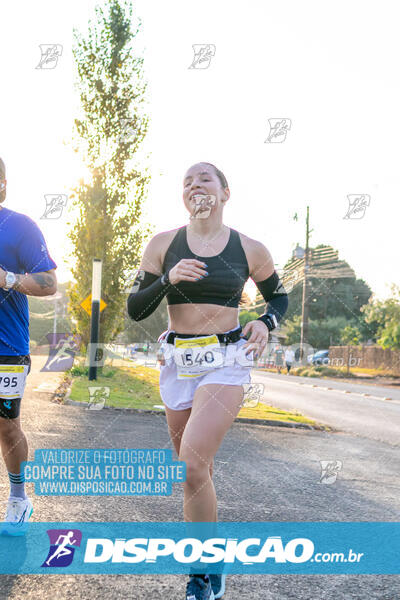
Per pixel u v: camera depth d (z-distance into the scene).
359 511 3.83
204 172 2.41
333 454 6.33
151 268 2.48
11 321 2.74
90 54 14.76
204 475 2.11
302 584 2.51
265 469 5.13
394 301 27.47
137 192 15.18
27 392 9.80
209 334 2.35
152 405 9.52
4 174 2.84
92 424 6.84
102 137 14.93
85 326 15.24
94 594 2.22
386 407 13.25
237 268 2.39
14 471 2.84
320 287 53.50
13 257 2.80
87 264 15.03
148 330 32.78
